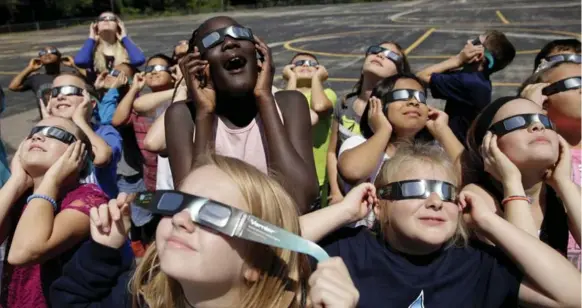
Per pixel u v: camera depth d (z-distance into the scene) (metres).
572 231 2.44
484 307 2.04
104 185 3.83
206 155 1.65
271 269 1.54
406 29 28.83
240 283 1.49
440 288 2.04
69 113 3.98
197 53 2.30
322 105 4.39
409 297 2.04
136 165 4.89
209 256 1.42
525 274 1.99
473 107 4.58
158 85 5.23
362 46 22.95
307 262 1.67
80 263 1.84
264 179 1.57
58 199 2.48
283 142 2.28
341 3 67.19
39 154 2.52
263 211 1.51
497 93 12.91
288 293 1.56
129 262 1.94
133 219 2.08
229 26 2.28
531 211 2.58
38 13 56.91
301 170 2.25
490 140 2.48
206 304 1.51
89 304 1.85
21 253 2.24
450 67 4.87
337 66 18.14
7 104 13.80
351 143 3.50
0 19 54.69
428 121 3.37
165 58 5.34
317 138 4.51
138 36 34.28
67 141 2.57
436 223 2.05
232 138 2.41
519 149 2.44
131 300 1.81
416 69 16.80
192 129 2.48
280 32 31.00
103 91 5.62
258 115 2.44
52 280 2.44
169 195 1.47
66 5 58.06
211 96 2.35
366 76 4.41
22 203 2.66
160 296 1.67
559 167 2.49
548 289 1.92
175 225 1.43
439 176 2.08
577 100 3.05
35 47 31.48
